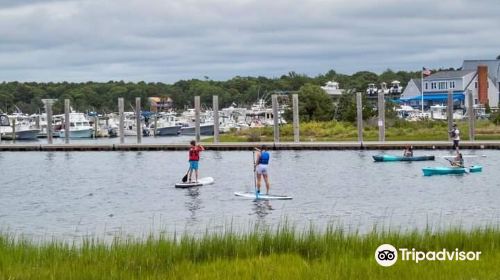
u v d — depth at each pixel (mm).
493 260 19453
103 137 144875
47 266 19828
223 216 37344
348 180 53469
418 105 167625
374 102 140250
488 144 80125
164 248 21438
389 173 57656
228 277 18203
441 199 42406
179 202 43281
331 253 20953
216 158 76438
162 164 71312
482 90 160125
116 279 18312
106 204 43500
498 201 41219
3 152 92562
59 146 92750
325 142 86562
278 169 62688
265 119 155125
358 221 34625
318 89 121875
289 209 39312
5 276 18750
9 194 50188
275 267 19109
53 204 44219
